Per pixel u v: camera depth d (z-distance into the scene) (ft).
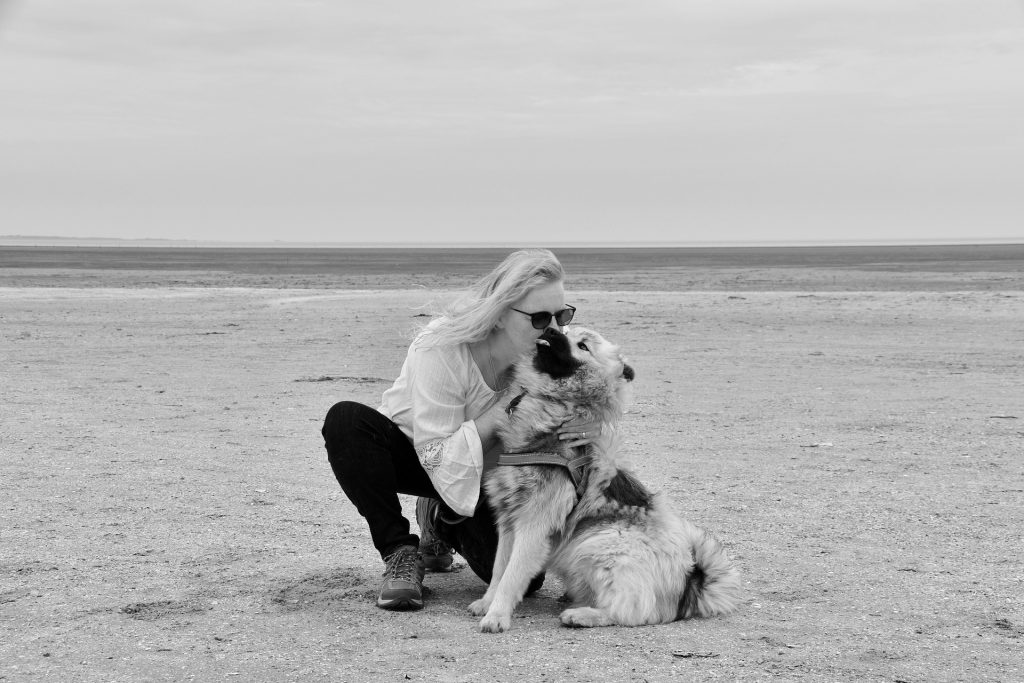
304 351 57.47
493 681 13.19
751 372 48.85
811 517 22.34
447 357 16.42
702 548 16.30
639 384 44.52
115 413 36.09
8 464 27.22
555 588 18.57
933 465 27.81
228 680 13.12
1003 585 17.57
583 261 298.76
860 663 13.84
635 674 13.43
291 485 25.14
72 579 17.67
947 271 184.24
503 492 15.94
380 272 189.37
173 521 21.68
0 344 60.39
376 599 16.88
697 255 402.11
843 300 98.17
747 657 14.08
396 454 17.04
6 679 13.12
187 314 84.02
